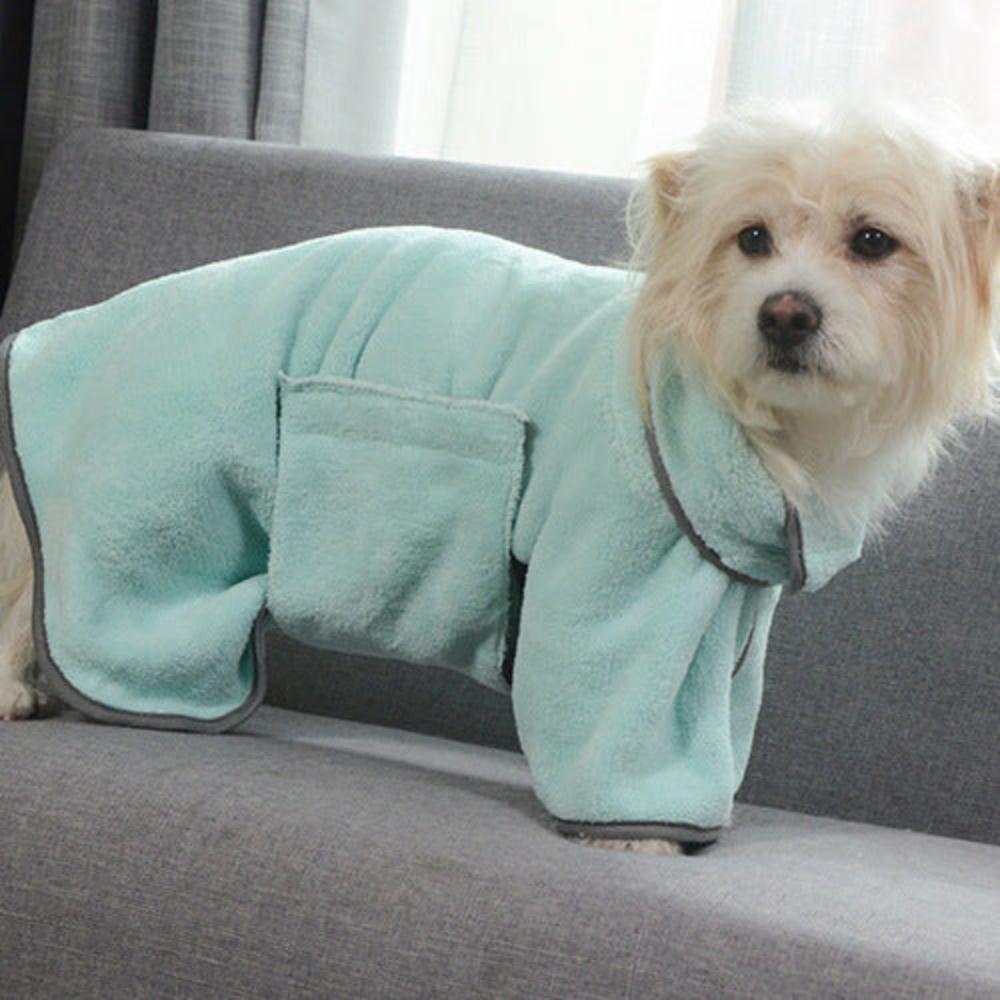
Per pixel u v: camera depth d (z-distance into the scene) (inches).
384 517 61.5
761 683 62.0
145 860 50.2
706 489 55.4
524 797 59.7
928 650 68.1
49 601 64.2
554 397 59.6
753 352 54.0
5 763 53.7
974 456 69.1
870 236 55.3
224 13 94.0
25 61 102.7
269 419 63.6
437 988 46.5
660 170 58.4
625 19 92.5
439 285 63.7
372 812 52.3
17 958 50.5
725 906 46.6
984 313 56.7
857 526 58.4
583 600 56.4
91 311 68.6
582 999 45.2
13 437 66.4
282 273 65.9
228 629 63.1
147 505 63.3
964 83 85.9
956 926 47.8
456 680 73.8
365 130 95.7
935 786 67.4
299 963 47.9
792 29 85.7
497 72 94.0
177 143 82.9
